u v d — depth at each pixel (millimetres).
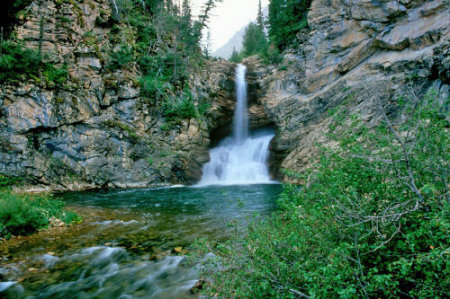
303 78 26328
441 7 17078
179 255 6207
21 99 17250
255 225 4223
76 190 18531
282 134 25906
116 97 21844
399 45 18469
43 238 7426
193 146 25797
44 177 17656
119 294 4645
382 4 20312
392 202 3330
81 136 19578
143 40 28375
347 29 23234
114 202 14000
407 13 18938
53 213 9305
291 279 3295
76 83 19922
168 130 24391
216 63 37156
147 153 22812
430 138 3404
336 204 3477
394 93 16531
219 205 12984
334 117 4250
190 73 30031
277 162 25984
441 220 2580
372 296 3100
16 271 5438
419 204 3031
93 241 7219
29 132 17422
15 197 8406
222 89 32156
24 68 17703
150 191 19000
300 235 3648
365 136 3871
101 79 21188
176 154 24172
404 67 17109
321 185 3773
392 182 3617
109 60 22516
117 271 5484
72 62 20438
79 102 19641
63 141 18750
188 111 25688
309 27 28125
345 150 3895
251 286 3291
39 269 5551
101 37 23297
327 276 2818
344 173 3592
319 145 4367
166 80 26422
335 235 3576
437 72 13859
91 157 19875
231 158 29641
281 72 30172
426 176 3473
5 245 6816
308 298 2986
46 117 17844
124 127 21594
